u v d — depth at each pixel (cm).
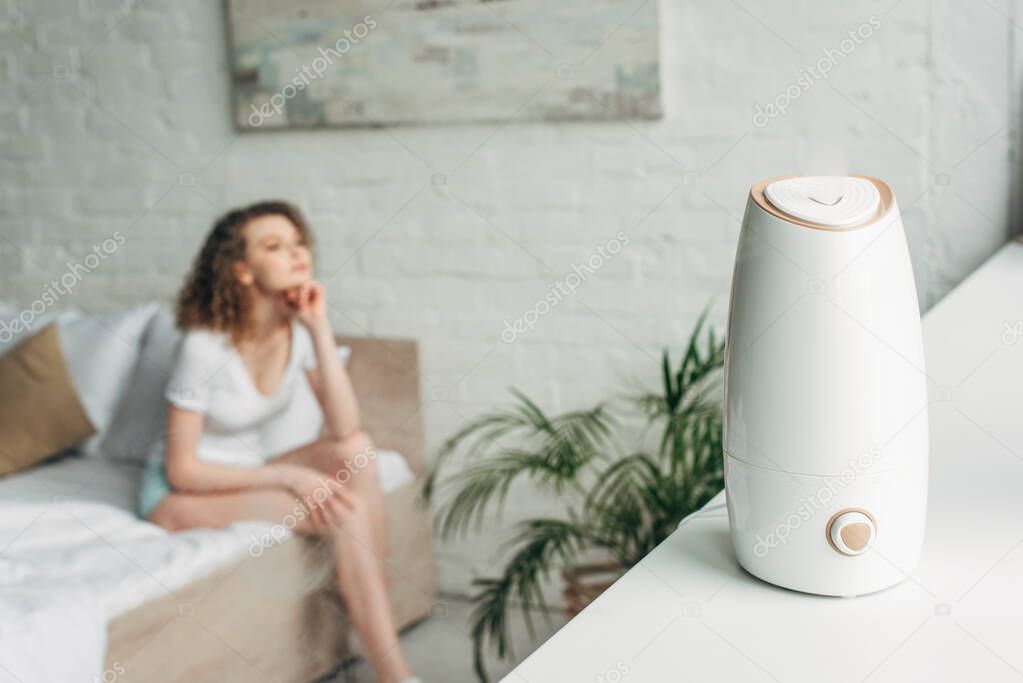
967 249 198
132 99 265
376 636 214
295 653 202
